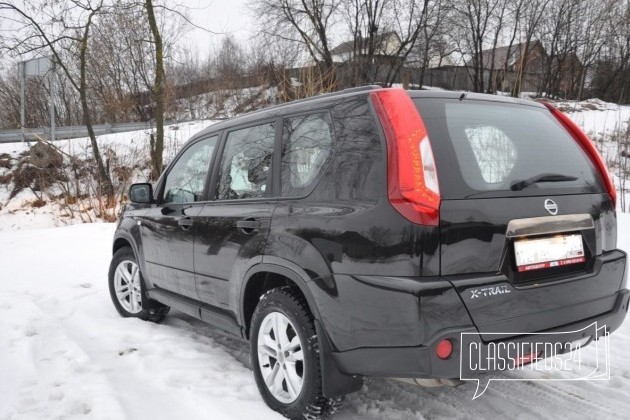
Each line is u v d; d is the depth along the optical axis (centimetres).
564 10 3850
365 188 236
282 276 299
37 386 327
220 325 343
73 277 679
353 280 233
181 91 2428
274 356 285
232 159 346
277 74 1252
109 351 384
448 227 218
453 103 257
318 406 260
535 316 235
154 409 289
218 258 331
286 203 281
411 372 220
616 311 270
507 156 253
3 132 1761
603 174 286
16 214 1345
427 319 212
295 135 291
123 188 1362
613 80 4266
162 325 458
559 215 249
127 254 475
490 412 285
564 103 2717
